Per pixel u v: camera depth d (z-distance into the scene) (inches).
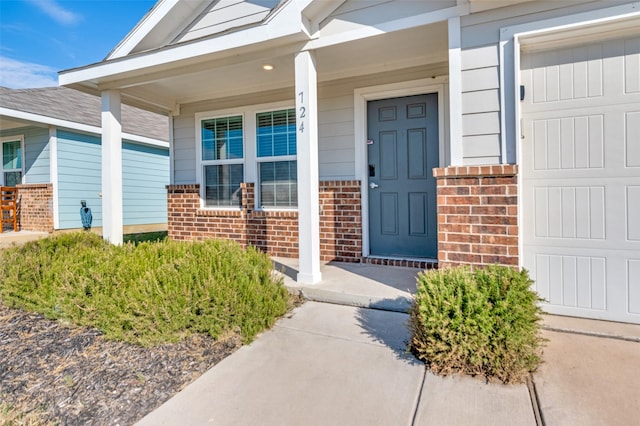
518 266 115.7
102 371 89.1
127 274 113.6
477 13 122.5
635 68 110.0
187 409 75.0
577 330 107.0
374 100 190.9
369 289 141.2
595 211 114.4
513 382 81.5
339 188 193.5
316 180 154.7
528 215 122.1
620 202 111.7
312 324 117.9
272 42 152.6
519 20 117.1
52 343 102.5
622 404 73.4
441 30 138.3
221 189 241.3
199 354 97.5
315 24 149.7
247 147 228.2
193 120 247.3
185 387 83.3
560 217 118.3
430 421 70.0
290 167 217.0
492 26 120.7
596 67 113.9
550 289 119.8
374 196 191.2
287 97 214.7
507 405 74.2
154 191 453.7
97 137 379.9
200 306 101.7
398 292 136.9
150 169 448.1
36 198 346.9
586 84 114.9
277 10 145.5
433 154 179.2
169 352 97.8
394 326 115.4
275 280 133.4
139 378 86.3
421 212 182.1
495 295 87.4
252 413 73.4
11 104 307.0
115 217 199.5
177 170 256.4
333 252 195.3
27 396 79.7
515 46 117.2
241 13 203.0
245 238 226.4
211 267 114.5
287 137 217.3
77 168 359.6
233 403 76.9
